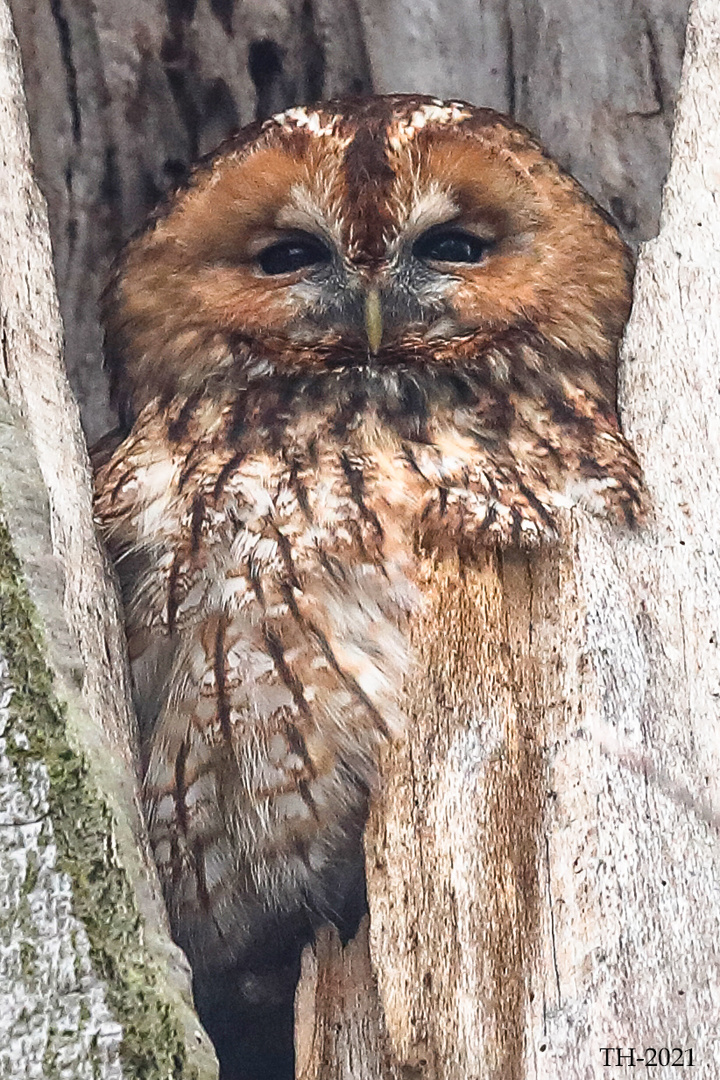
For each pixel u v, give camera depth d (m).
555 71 3.42
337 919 3.26
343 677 3.24
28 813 3.11
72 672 3.13
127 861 3.12
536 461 3.29
